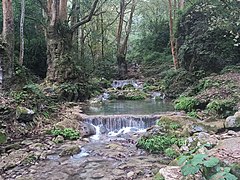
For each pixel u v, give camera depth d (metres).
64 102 12.83
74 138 8.38
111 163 6.45
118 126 9.70
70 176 5.72
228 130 7.91
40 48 18.27
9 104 8.91
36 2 18.75
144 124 9.58
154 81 19.75
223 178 3.38
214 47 13.77
